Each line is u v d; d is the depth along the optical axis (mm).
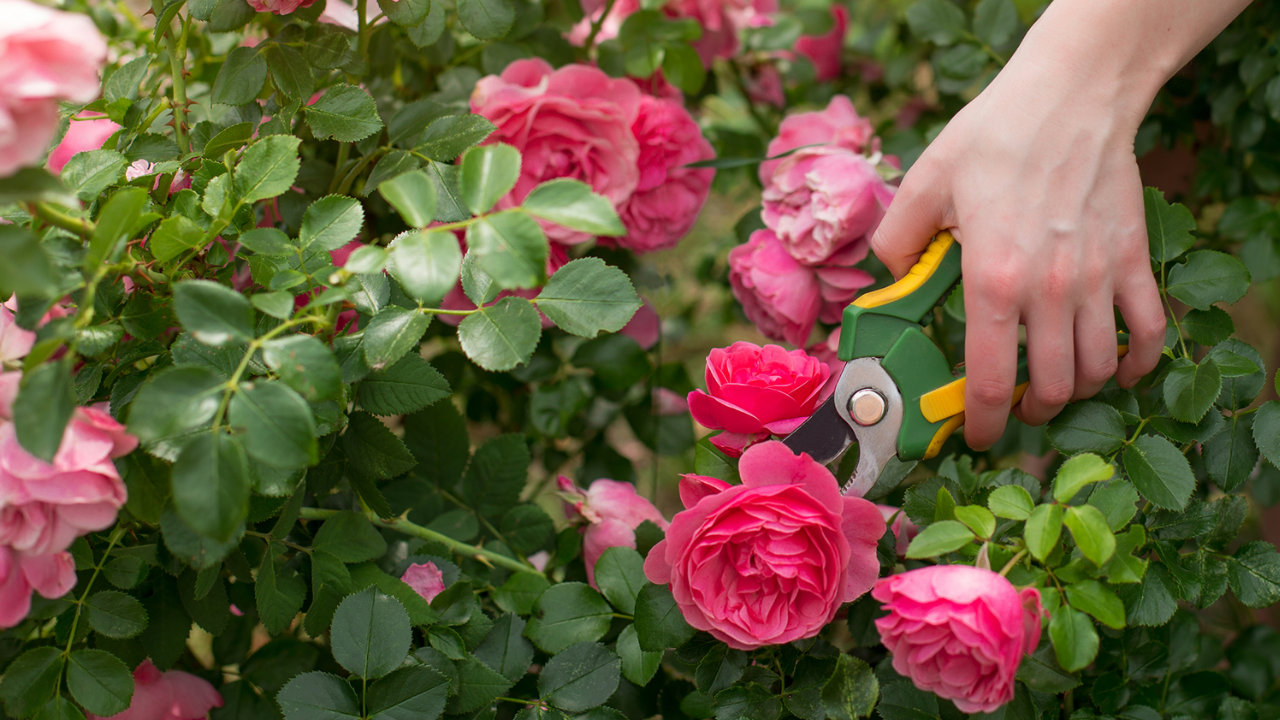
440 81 1049
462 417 924
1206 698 852
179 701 775
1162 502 637
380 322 612
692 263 2045
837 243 941
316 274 632
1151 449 655
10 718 600
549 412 1146
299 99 787
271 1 760
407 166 770
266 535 682
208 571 654
